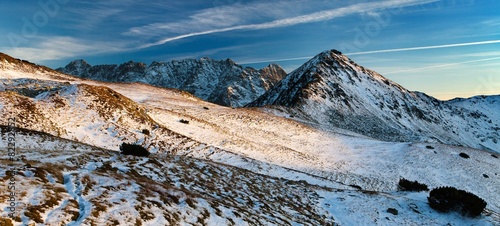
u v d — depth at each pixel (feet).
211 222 32.96
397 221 52.85
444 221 54.75
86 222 23.91
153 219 28.76
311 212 50.83
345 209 55.62
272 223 39.52
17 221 20.97
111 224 25.09
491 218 57.31
